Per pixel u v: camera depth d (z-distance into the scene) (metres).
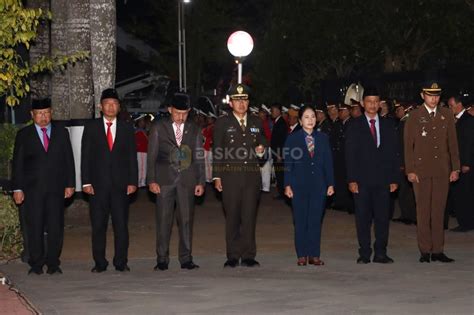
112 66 19.23
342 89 28.73
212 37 53.50
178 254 14.87
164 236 13.98
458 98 18.06
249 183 14.04
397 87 24.88
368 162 14.23
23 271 13.99
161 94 57.38
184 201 13.95
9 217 15.14
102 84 19.11
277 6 39.88
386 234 14.38
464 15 32.50
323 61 39.81
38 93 21.88
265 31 47.09
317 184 14.15
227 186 14.05
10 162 16.66
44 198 13.59
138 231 18.38
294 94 43.06
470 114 17.69
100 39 19.05
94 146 13.72
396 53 35.91
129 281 13.02
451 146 14.48
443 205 14.38
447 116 14.44
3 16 14.22
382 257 14.38
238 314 10.79
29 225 13.63
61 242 13.80
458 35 32.69
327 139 14.27
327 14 36.19
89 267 14.29
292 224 19.23
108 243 16.69
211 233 18.08
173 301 11.58
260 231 18.25
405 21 34.00
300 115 14.34
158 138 13.88
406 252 15.49
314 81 41.16
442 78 22.09
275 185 27.05
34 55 21.30
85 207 19.11
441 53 35.56
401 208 19.09
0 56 14.70
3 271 14.01
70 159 13.74
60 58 16.11
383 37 34.75
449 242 16.55
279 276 13.28
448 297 11.64
